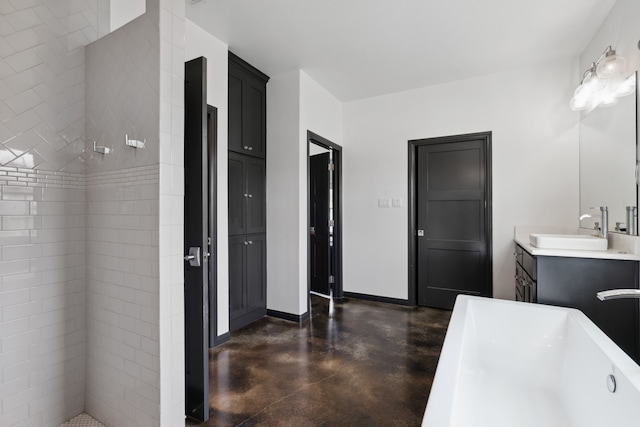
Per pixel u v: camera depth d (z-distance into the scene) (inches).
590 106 110.7
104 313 67.1
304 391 78.9
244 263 124.2
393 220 156.0
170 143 58.9
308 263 135.1
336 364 92.9
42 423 65.0
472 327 80.1
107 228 66.4
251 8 91.4
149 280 58.9
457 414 44.5
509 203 132.3
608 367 51.4
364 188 162.9
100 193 67.8
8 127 59.9
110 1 75.3
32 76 62.8
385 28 102.0
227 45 111.3
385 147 157.6
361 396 76.9
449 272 145.9
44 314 65.2
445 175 146.3
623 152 88.5
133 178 61.6
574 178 122.0
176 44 59.9
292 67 128.9
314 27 101.6
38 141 63.9
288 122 132.3
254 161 130.3
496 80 134.5
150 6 58.4
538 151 127.6
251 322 128.0
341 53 117.8
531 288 93.4
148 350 59.2
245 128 125.0
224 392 78.4
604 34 98.0
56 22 66.1
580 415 58.1
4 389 60.1
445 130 144.4
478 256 139.8
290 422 67.5
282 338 112.2
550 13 94.7
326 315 137.9
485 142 137.4
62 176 67.5
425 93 148.6
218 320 106.7
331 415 69.8
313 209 178.5
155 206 57.9
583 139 117.0
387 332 118.2
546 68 126.0
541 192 127.1
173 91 59.6
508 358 77.7
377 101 159.5
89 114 70.0
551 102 125.3
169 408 58.6
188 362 69.6
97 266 68.5
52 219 66.1
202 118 66.6
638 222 81.8
